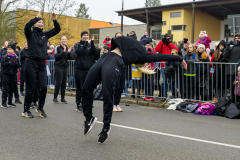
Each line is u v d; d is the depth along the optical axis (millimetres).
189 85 8133
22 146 4113
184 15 29469
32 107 7605
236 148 4199
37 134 4793
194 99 8055
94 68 4246
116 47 4430
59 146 4133
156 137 4754
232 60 7488
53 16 6055
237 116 6547
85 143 4312
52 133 4875
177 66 8148
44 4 25312
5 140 4410
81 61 7012
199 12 31391
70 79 11086
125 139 4594
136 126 5570
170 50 8258
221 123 6031
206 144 4387
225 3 26875
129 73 9430
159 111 7473
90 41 6852
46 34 6133
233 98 7426
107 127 4227
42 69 6164
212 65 7746
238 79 7180
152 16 32969
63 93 8695
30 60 5949
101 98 5207
